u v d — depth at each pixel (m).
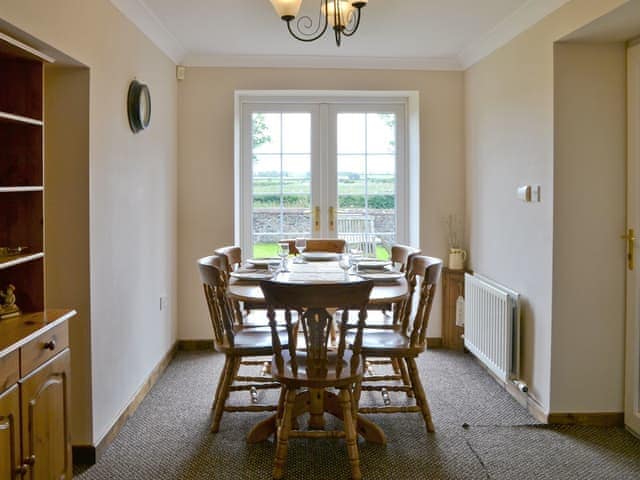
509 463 2.50
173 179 4.07
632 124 2.76
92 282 2.48
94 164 2.48
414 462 2.51
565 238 2.83
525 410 3.12
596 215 2.83
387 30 3.49
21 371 1.70
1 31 1.83
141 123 3.07
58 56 2.19
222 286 2.65
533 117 3.04
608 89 2.80
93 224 2.48
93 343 2.49
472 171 4.14
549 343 2.88
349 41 3.74
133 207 3.07
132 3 2.89
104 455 2.57
